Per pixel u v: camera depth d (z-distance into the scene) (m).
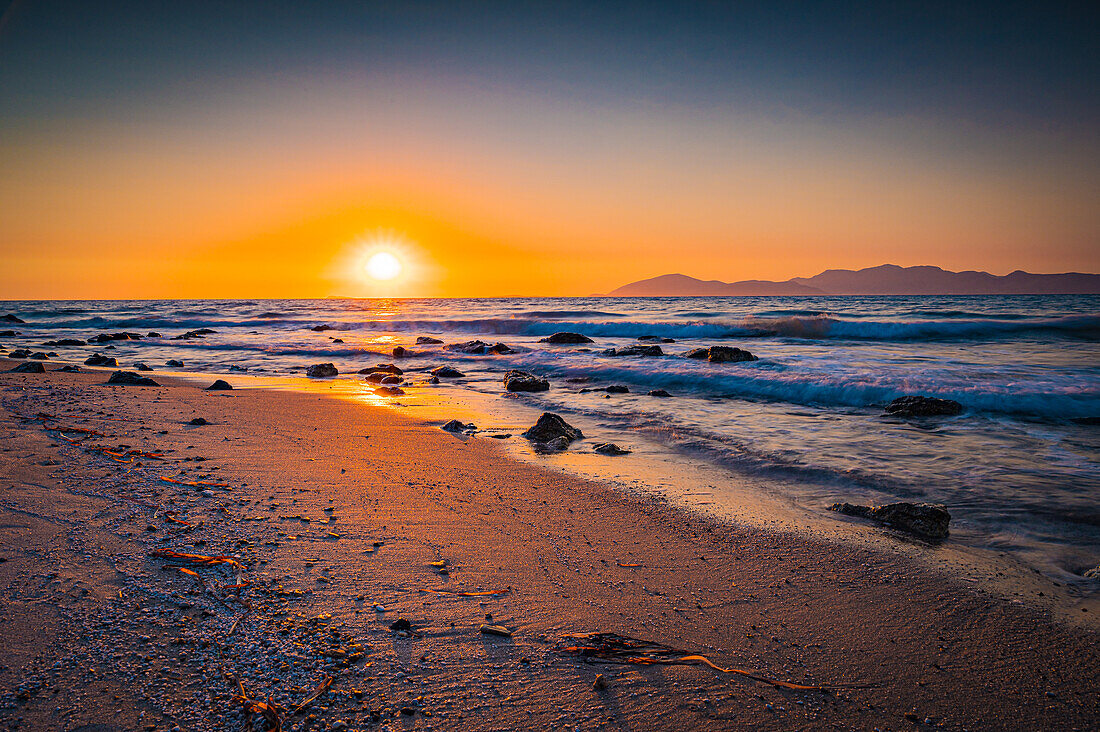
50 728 2.72
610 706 3.25
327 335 35.78
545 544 5.49
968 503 6.94
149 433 8.59
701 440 9.95
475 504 6.49
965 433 10.35
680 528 6.06
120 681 3.07
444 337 33.75
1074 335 26.30
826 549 5.61
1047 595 4.77
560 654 3.70
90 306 90.69
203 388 14.17
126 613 3.72
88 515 5.20
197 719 2.86
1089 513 6.57
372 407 12.48
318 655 3.46
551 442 9.60
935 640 4.10
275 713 2.93
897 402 12.35
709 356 19.69
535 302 90.31
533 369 19.78
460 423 10.62
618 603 4.43
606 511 6.48
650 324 32.84
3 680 3.01
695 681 3.53
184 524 5.20
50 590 3.89
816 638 4.09
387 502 6.33
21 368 16.27
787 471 8.20
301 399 13.14
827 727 3.19
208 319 48.41
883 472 8.12
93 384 13.62
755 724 3.18
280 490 6.43
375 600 4.20
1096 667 3.80
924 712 3.35
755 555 5.44
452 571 4.78
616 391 15.17
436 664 3.50
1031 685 3.62
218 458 7.52
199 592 4.06
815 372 15.81
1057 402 11.91
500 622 4.04
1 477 5.98
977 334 27.70
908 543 5.80
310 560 4.73
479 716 3.09
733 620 4.28
